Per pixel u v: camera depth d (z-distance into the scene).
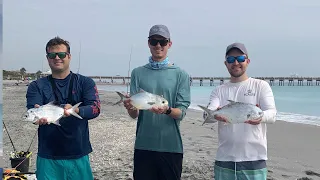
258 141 4.04
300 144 11.24
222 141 4.19
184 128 14.75
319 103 30.69
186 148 10.50
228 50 4.19
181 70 4.48
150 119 4.43
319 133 13.47
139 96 4.13
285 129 14.61
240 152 4.05
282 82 87.62
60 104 4.09
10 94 43.22
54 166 4.09
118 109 24.95
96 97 4.26
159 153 4.41
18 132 13.27
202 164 8.41
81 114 4.00
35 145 10.66
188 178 7.18
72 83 4.19
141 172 4.47
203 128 14.77
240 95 4.16
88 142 4.31
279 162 8.75
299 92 52.53
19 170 6.71
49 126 4.09
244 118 3.83
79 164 4.15
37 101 4.09
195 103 31.28
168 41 4.43
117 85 92.31
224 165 4.13
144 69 4.52
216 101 4.27
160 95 4.37
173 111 4.23
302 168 8.16
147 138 4.44
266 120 3.88
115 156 9.29
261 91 4.10
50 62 4.11
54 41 4.07
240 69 4.16
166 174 4.42
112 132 13.81
